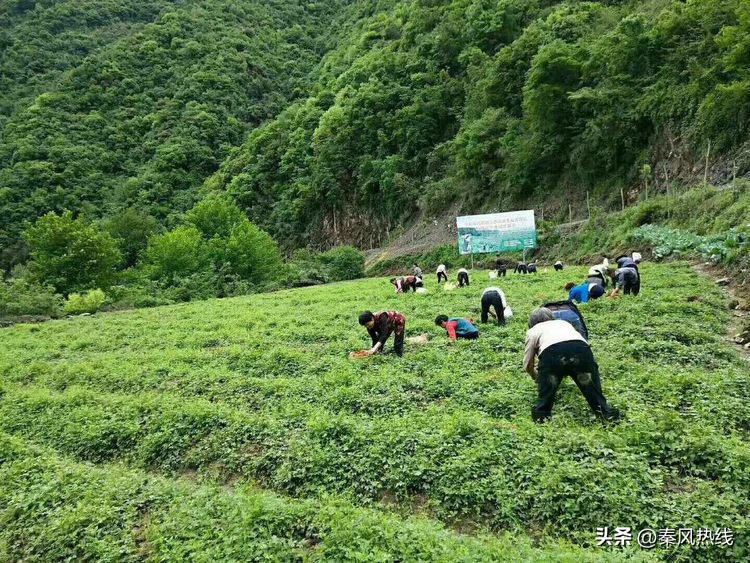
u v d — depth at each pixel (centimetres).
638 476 565
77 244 3684
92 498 683
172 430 870
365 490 646
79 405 1071
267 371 1179
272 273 4447
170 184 8650
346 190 6775
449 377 945
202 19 12888
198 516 596
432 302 1833
